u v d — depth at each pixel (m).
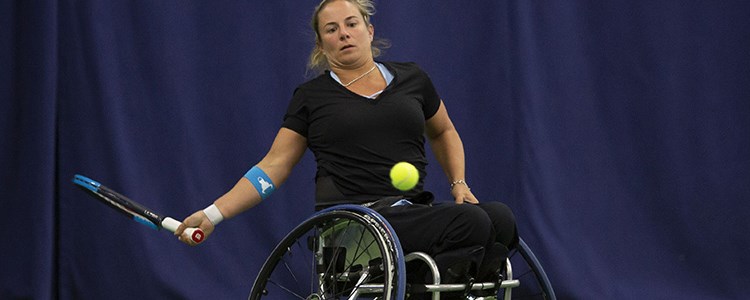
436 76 15.09
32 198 14.22
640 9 15.18
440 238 9.37
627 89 15.18
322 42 10.89
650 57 15.12
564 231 14.85
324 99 10.40
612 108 15.21
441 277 9.30
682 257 14.98
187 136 14.73
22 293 14.13
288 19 14.98
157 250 14.41
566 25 15.18
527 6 15.02
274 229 14.82
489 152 15.05
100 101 14.38
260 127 14.89
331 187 10.23
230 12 14.98
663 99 15.09
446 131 11.39
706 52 15.09
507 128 15.02
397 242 8.83
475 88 15.12
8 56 14.41
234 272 14.67
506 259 10.07
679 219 15.00
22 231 14.29
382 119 10.21
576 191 15.04
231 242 14.81
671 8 15.14
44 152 14.20
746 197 14.91
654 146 15.09
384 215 9.63
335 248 9.95
